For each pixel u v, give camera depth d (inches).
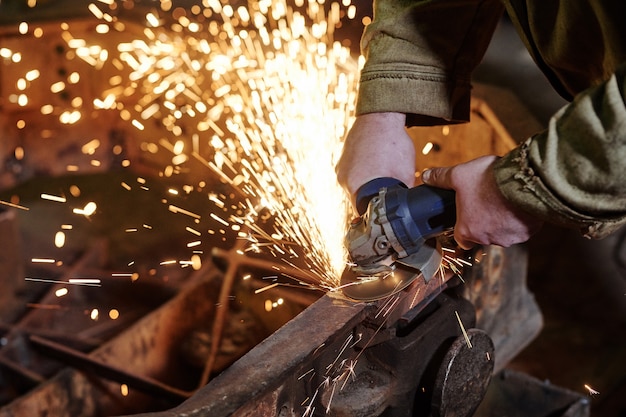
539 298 140.3
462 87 69.1
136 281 127.6
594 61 58.8
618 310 136.4
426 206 53.9
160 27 143.4
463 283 79.4
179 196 155.6
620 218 48.9
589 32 56.8
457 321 70.2
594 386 122.1
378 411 65.1
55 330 120.9
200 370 100.9
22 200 158.2
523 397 89.4
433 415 67.2
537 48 62.6
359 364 67.2
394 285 57.2
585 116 46.2
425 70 66.3
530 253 148.3
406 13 66.1
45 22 149.2
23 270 129.4
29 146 162.9
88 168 165.3
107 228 150.3
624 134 44.4
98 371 91.6
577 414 85.0
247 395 53.5
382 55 66.7
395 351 64.6
